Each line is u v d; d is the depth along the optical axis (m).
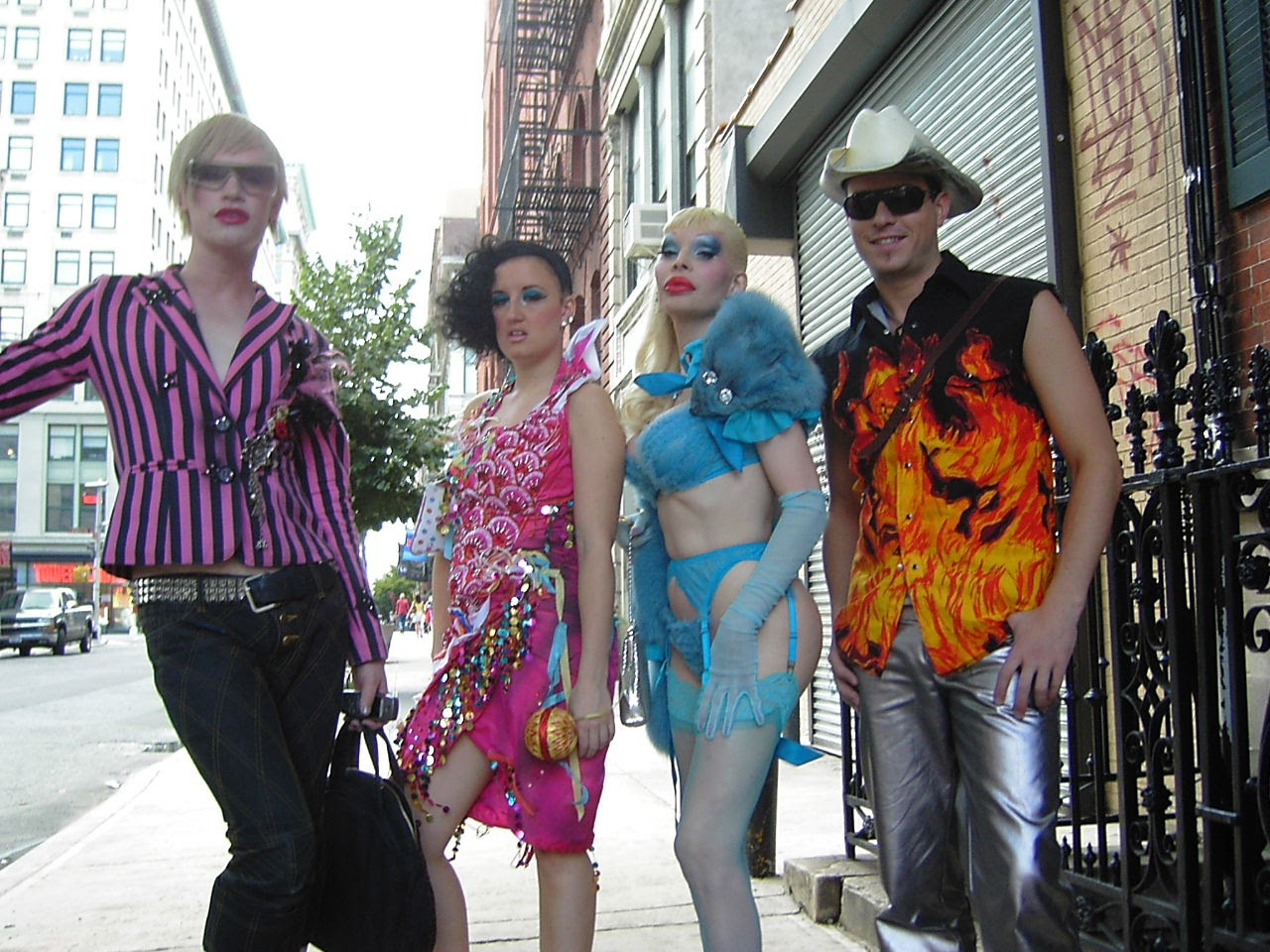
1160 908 2.82
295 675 2.45
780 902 4.07
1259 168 3.77
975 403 2.34
